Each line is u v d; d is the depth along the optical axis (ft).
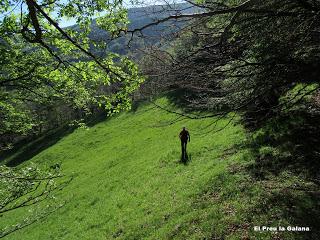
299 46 33.65
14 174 36.27
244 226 38.91
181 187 62.39
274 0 31.81
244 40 34.68
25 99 46.96
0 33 33.58
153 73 31.96
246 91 38.19
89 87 41.16
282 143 55.47
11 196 35.42
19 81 40.16
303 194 39.93
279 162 50.31
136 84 32.24
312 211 36.35
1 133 54.54
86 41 32.78
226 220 41.63
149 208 61.93
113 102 36.63
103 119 215.72
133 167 97.71
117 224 62.34
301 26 32.37
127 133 161.17
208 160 71.26
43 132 277.85
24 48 39.78
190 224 45.60
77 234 67.87
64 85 39.45
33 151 231.71
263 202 41.60
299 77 35.65
